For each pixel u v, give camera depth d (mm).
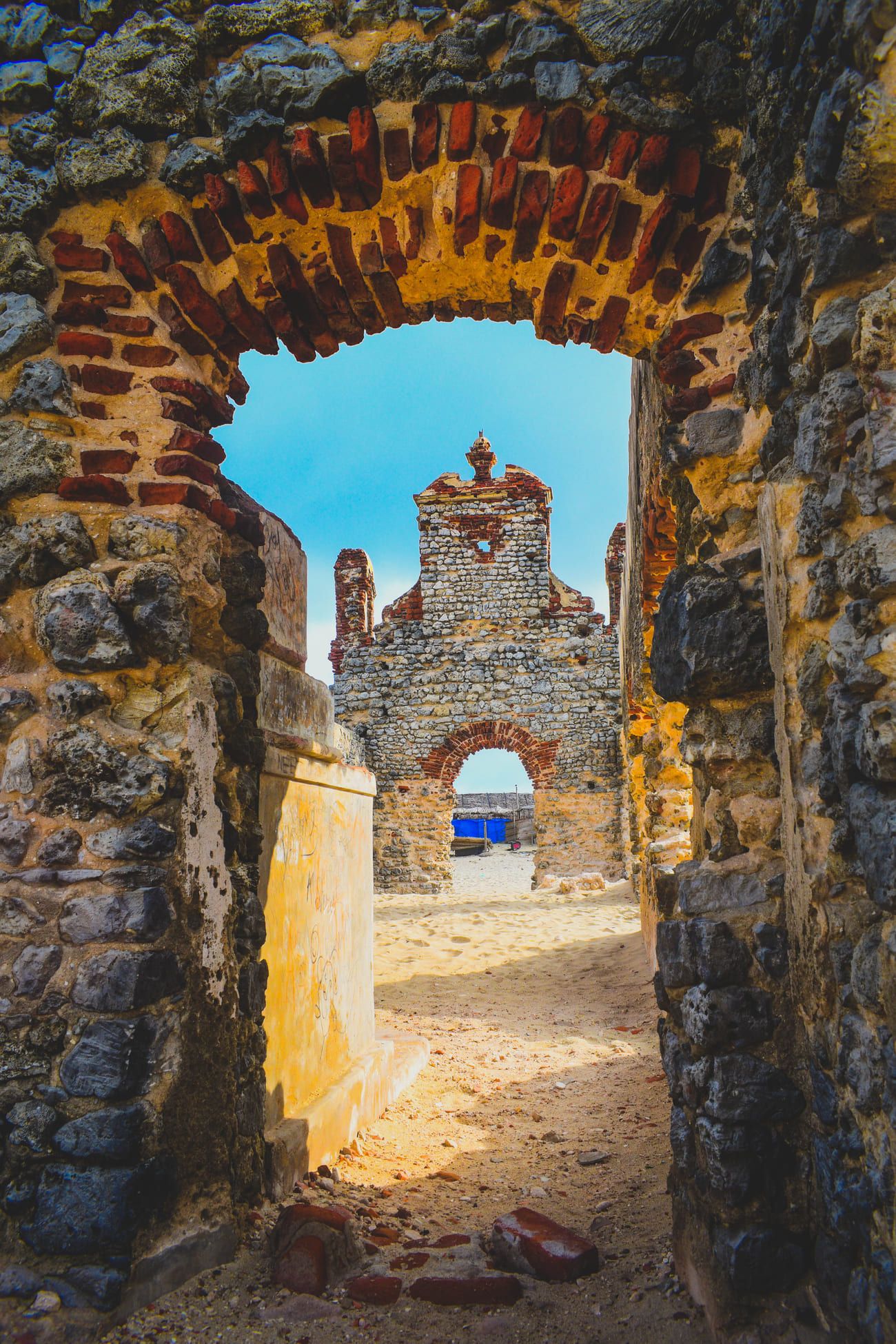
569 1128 3805
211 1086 2348
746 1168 1960
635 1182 3020
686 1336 1999
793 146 1909
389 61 2443
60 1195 2102
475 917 9938
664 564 5758
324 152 2514
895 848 1459
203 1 2598
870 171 1583
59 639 2354
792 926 2020
